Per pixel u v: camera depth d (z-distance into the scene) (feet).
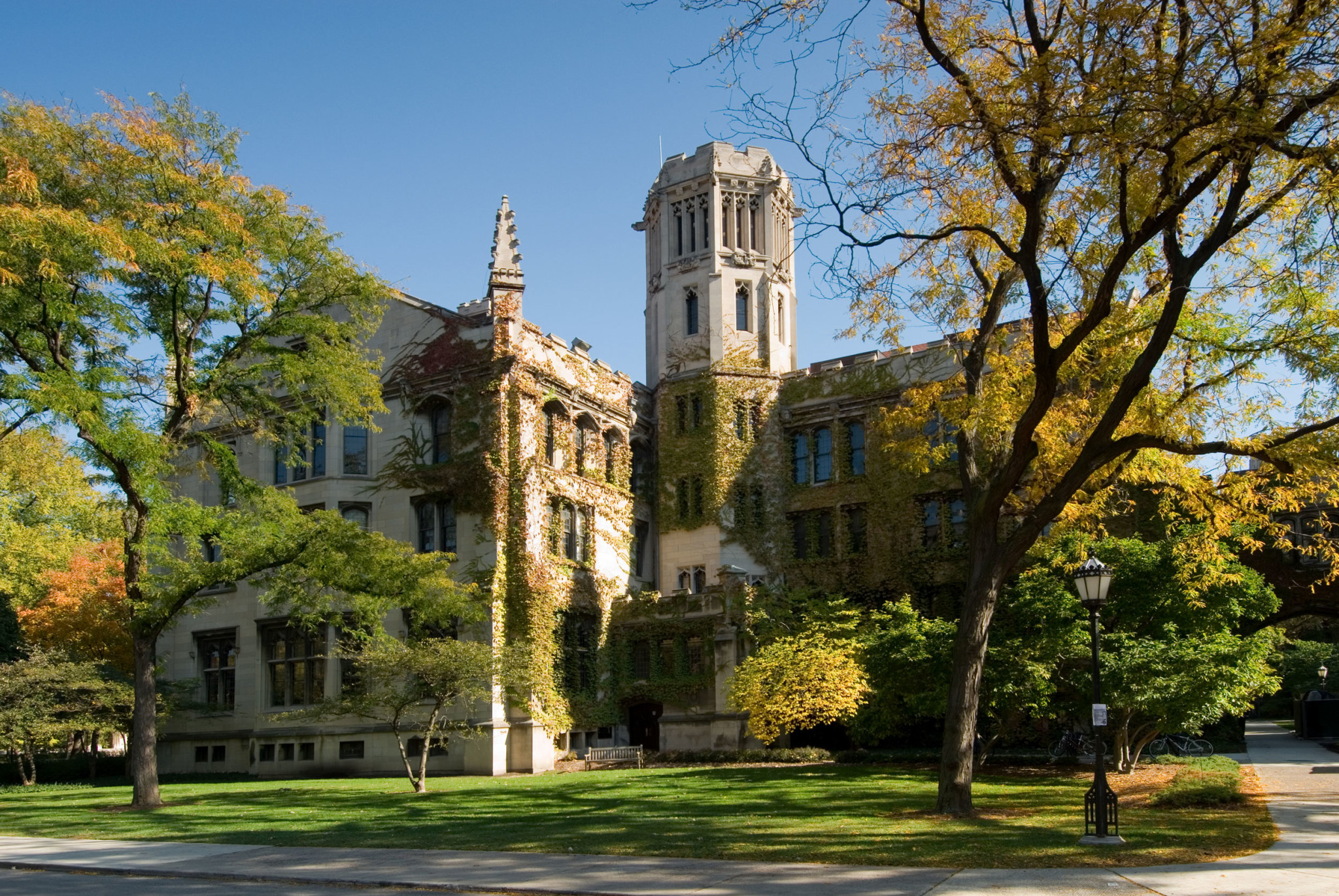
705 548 146.51
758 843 51.01
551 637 125.29
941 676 88.33
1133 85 50.26
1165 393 71.77
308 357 89.10
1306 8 49.52
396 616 125.39
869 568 138.92
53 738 130.41
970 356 69.15
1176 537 90.74
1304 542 117.29
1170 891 36.29
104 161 77.66
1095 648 50.83
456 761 118.93
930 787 77.61
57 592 144.36
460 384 128.57
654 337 160.97
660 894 38.99
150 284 85.56
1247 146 51.75
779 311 156.97
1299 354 61.77
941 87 58.29
